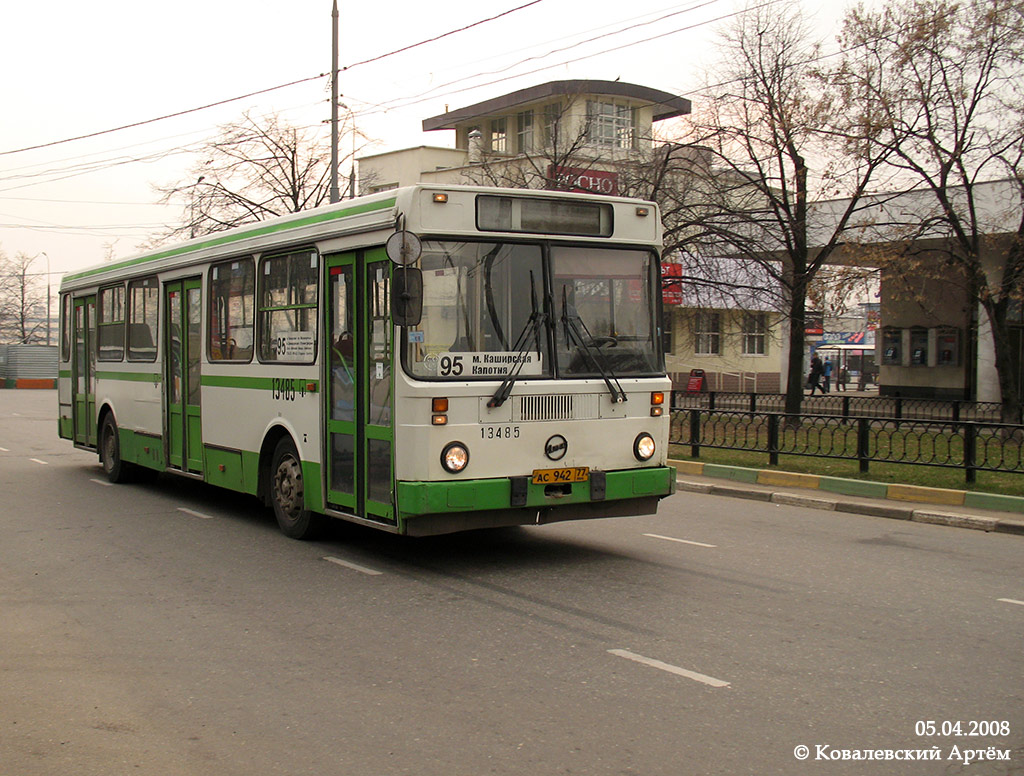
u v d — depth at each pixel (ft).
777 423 49.52
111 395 46.50
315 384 29.91
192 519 36.50
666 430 29.04
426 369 25.41
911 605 23.85
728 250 83.30
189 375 38.58
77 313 51.34
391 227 26.17
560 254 27.35
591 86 114.32
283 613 22.94
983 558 30.30
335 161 71.92
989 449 41.91
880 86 64.75
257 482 33.55
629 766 14.08
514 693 17.28
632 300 28.68
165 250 40.70
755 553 30.53
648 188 80.89
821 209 84.43
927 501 40.68
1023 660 19.30
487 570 27.58
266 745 14.98
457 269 25.84
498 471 26.02
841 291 68.39
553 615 22.66
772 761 14.26
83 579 26.61
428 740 15.12
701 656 19.45
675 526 35.81
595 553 30.19
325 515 31.14
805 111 68.74
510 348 26.43
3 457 58.65
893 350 107.14
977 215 77.05
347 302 28.30
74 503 40.52
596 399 27.66
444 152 135.74
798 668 18.69
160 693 17.44
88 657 19.61
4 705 16.84
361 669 18.72
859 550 31.35
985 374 95.40
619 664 18.94
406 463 25.35
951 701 16.88
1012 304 86.12
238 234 34.73
